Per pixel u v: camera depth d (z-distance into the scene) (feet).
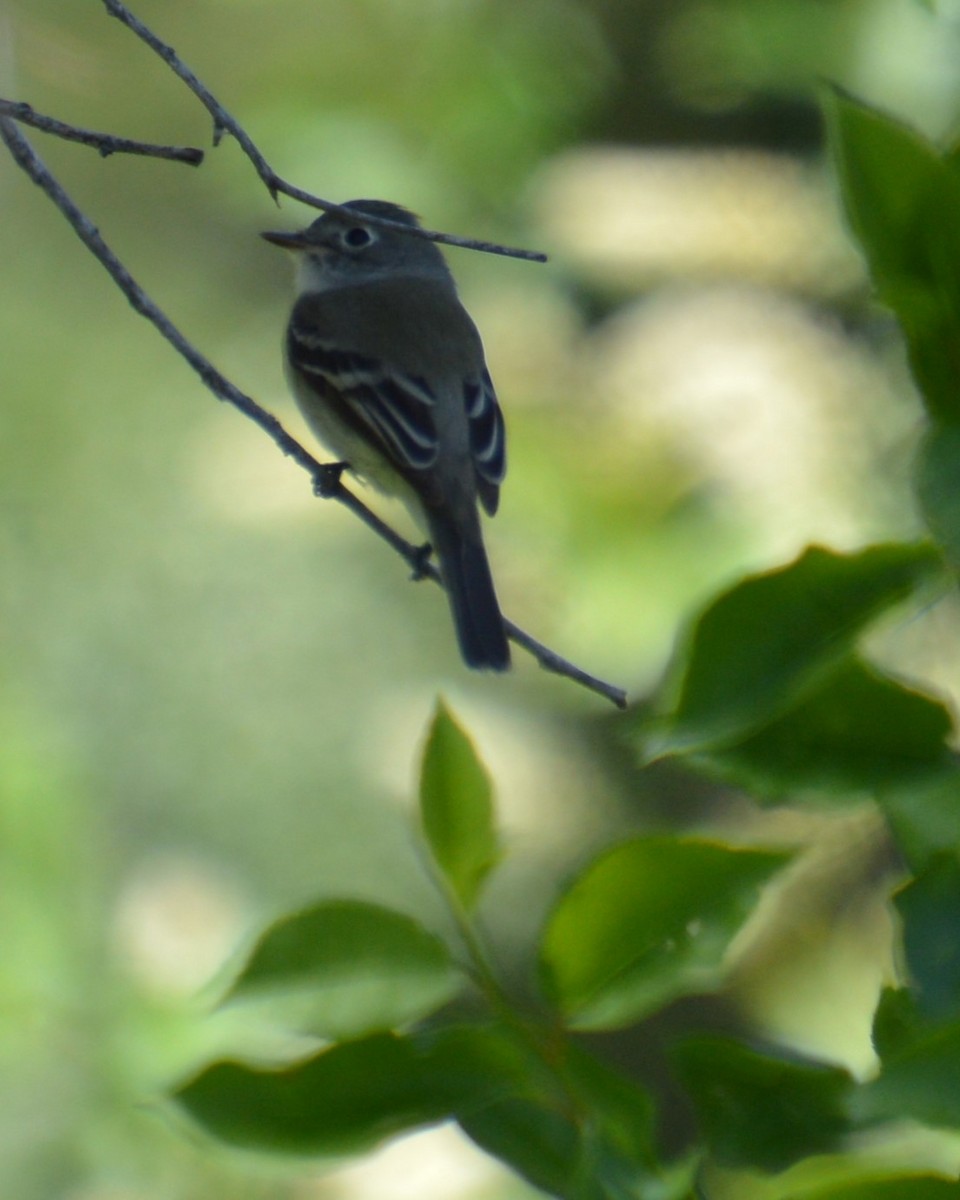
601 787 42.32
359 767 43.73
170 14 45.68
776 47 41.24
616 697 14.93
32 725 30.83
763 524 37.32
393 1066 6.99
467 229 42.93
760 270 39.45
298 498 43.42
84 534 45.83
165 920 29.55
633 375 38.99
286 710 44.06
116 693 44.47
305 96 43.96
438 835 7.23
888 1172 6.19
